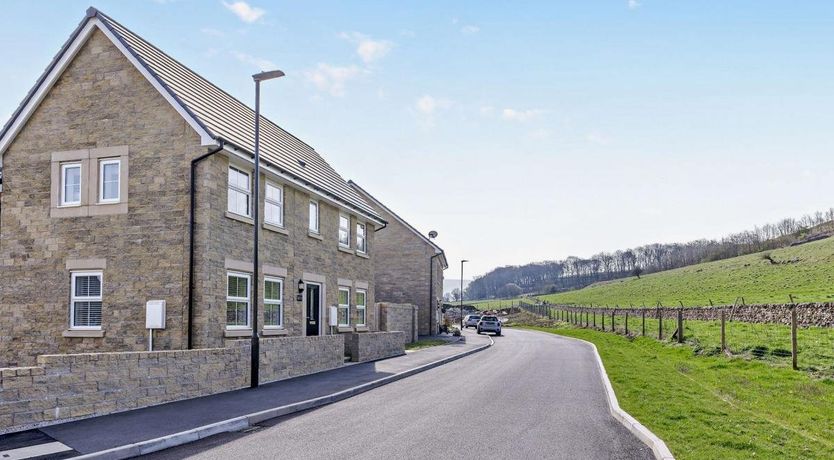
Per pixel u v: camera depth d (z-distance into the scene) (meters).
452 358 24.50
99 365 10.98
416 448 9.00
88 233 16.77
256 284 15.08
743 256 77.62
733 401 13.60
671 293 64.25
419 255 42.78
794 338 17.69
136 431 9.63
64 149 17.20
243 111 22.33
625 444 9.41
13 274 17.23
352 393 14.61
